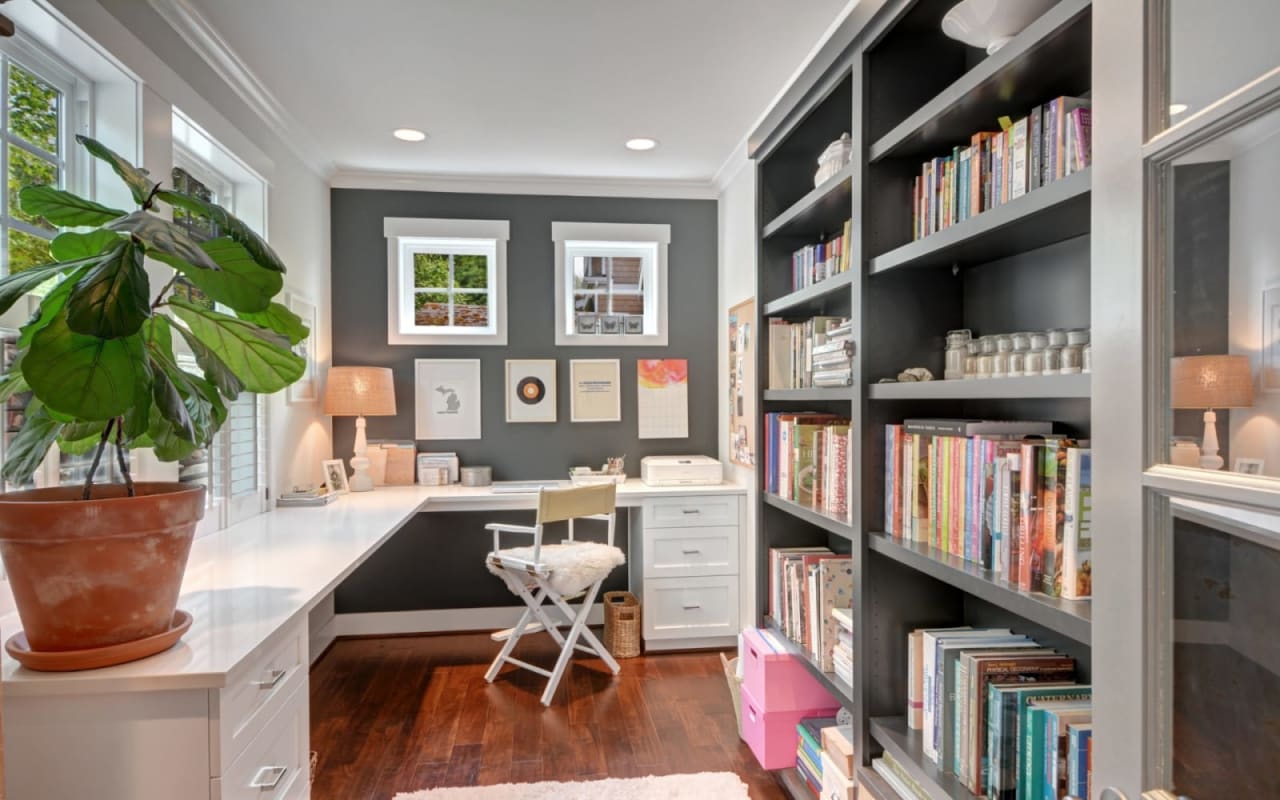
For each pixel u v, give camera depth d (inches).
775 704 82.0
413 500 121.6
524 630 119.6
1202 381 26.1
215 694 46.1
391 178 142.0
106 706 45.3
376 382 132.0
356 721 102.6
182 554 50.4
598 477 142.6
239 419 103.0
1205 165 26.0
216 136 90.6
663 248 151.6
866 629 63.0
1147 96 28.1
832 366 73.2
